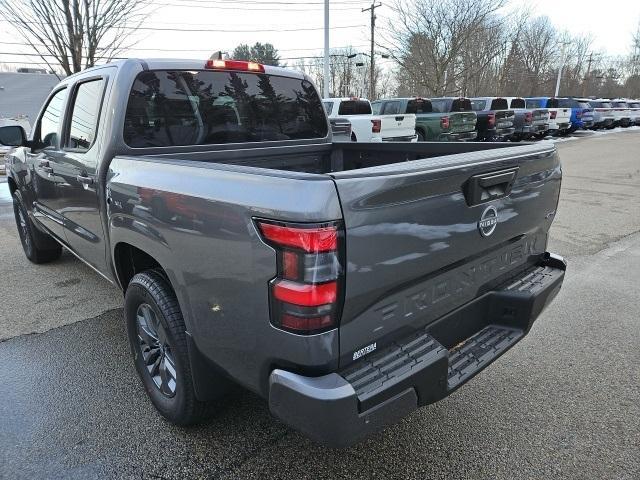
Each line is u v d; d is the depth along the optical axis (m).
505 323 2.70
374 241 1.85
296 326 1.79
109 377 3.24
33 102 30.44
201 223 2.10
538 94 52.44
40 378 3.23
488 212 2.36
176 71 3.20
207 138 3.41
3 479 2.36
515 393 3.09
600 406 2.95
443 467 2.46
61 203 3.83
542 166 2.74
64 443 2.62
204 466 2.46
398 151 3.83
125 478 2.38
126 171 2.73
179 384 2.53
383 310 2.01
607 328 3.96
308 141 4.04
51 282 4.95
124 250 3.05
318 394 1.77
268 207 1.80
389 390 1.89
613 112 30.70
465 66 32.03
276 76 3.75
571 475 2.41
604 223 7.38
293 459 2.51
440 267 2.19
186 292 2.27
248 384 2.10
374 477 2.40
